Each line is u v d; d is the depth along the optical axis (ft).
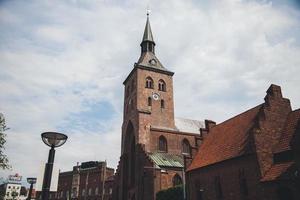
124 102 260.42
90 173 365.61
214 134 151.43
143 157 190.70
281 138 107.55
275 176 93.35
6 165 119.24
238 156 108.88
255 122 108.68
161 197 159.74
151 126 224.74
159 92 242.37
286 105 116.57
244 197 103.30
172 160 194.59
